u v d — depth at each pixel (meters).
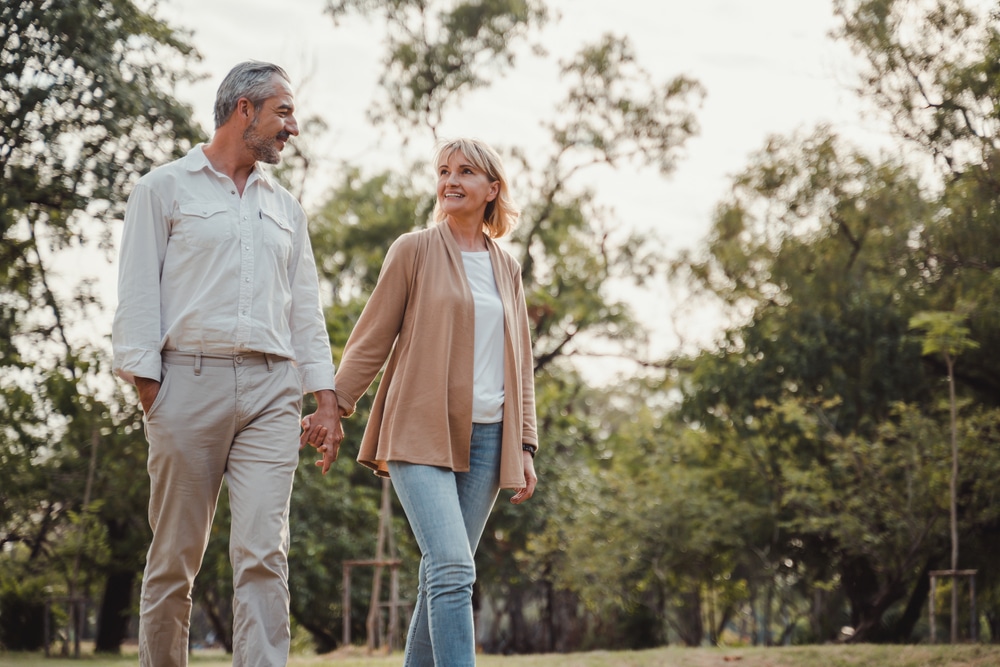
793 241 16.45
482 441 3.53
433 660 3.50
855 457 14.38
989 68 11.80
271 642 3.22
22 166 12.01
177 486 3.24
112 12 12.05
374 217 28.09
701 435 19.33
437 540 3.27
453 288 3.51
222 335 3.26
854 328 15.91
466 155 3.66
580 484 21.67
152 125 12.44
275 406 3.35
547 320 24.12
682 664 7.79
